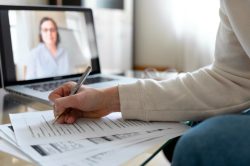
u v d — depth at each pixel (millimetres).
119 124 475
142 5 1868
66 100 477
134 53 1912
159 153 364
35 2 963
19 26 759
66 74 860
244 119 286
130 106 486
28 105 628
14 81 750
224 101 478
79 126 462
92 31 951
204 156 247
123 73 1114
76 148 373
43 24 812
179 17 1756
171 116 481
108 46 1644
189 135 268
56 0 1030
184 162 252
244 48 463
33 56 789
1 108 604
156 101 485
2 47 726
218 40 525
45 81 810
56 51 842
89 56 937
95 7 1270
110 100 496
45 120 492
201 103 477
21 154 355
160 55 1865
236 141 251
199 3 1658
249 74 487
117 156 355
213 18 1632
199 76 501
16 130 439
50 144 385
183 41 1769
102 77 910
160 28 1841
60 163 330
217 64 511
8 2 863
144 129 455
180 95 483
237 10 459
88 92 487
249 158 239
